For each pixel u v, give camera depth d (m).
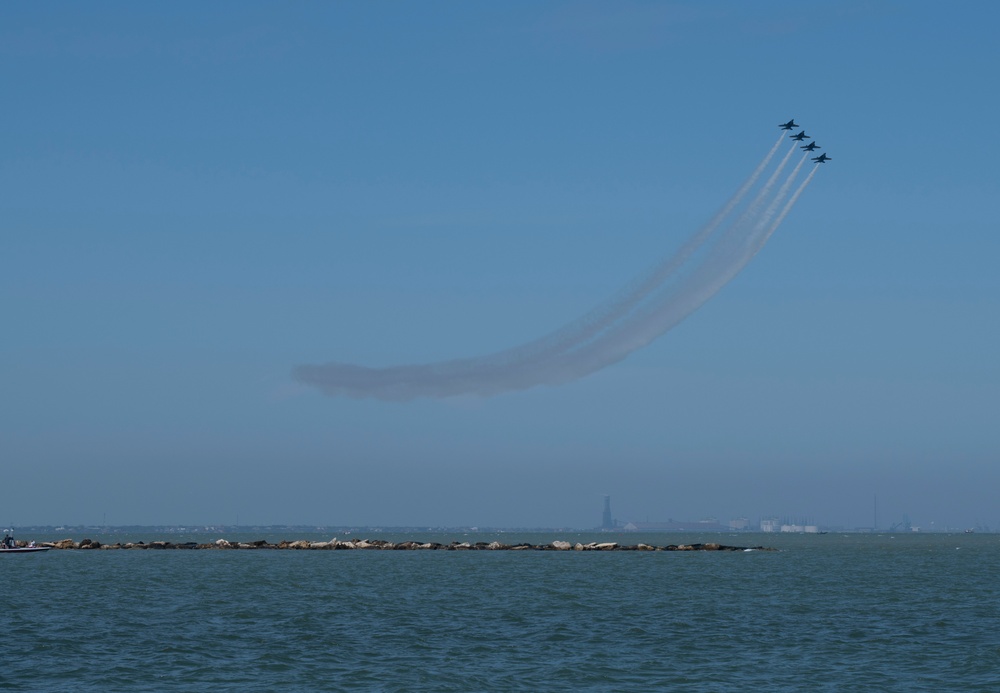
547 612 128.62
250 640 101.50
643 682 81.69
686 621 119.19
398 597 149.62
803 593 159.50
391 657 92.12
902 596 153.88
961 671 86.00
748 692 78.12
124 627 111.06
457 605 137.25
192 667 86.69
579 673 85.00
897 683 81.38
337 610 129.62
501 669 86.62
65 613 125.00
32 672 84.25
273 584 175.75
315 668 86.56
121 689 78.12
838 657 93.06
